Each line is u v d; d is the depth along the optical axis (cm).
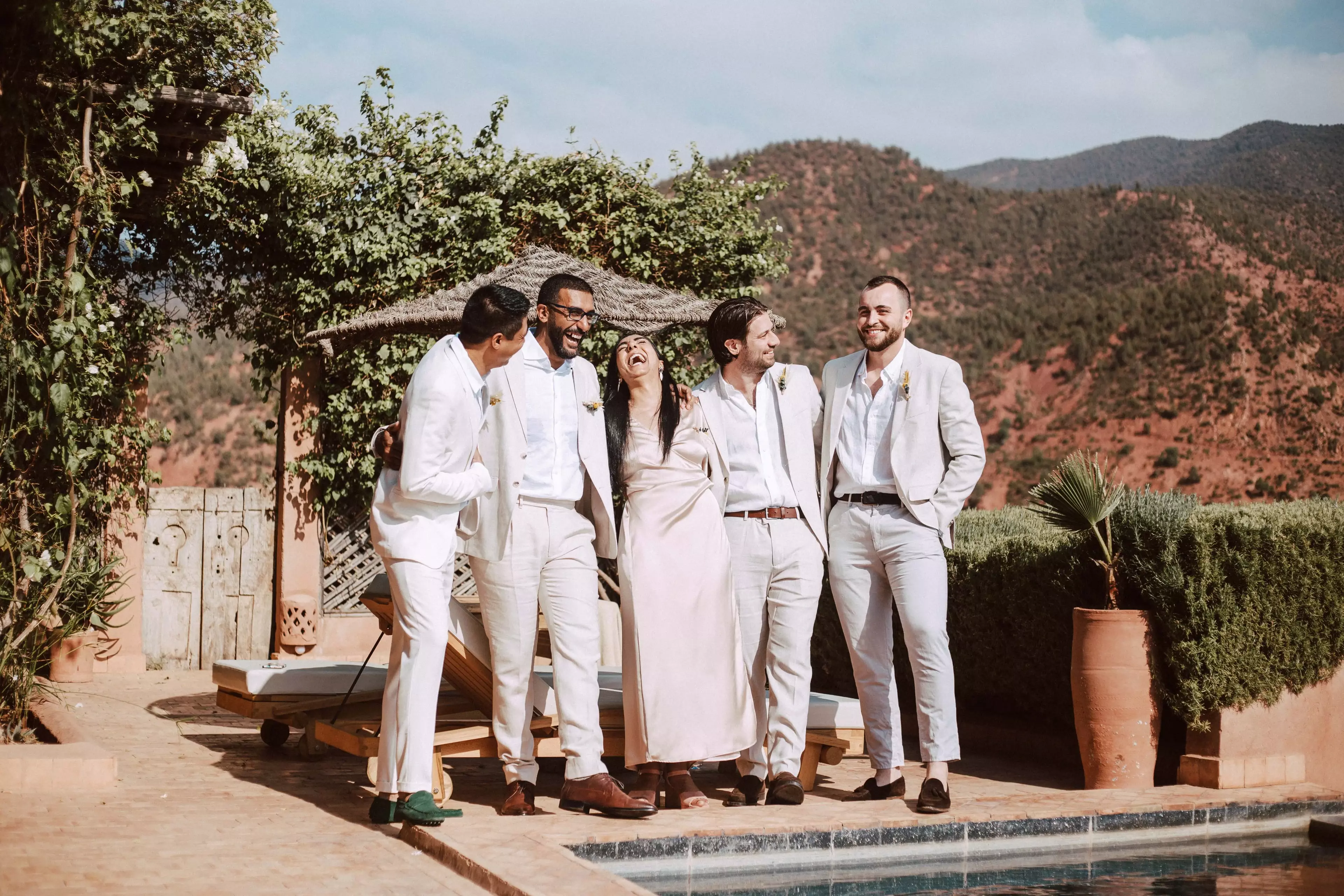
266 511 1095
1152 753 565
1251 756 568
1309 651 583
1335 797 543
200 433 4994
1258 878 437
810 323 8325
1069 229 9288
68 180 616
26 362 557
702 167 1222
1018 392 7369
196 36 774
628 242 1177
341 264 1082
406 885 374
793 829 453
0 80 555
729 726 506
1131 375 7044
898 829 467
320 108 1106
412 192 1103
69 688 896
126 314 974
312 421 1074
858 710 568
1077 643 573
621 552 515
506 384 482
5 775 499
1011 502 6619
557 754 507
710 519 520
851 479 541
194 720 755
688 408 525
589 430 507
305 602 1066
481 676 509
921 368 534
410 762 450
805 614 527
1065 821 489
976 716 732
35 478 627
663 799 527
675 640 504
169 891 354
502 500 482
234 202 1041
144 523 1016
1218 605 560
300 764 606
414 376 465
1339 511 608
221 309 1076
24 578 605
